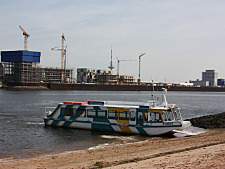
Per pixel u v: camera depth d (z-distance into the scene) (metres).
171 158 22.19
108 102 43.91
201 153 23.38
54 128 45.59
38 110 77.56
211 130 43.22
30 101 117.19
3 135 40.72
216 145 27.20
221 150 24.08
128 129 40.25
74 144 35.06
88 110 43.59
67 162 24.25
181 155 23.08
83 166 21.94
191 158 21.64
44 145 34.75
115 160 23.62
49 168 22.36
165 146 29.56
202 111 86.81
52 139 37.97
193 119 55.91
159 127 38.44
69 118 45.19
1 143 35.84
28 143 35.84
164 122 38.31
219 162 19.73
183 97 193.00
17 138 38.78
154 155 24.22
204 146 27.64
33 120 56.28
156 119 38.81
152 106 40.25
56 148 33.16
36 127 46.94
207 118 55.06
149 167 19.62
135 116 40.00
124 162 22.11
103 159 24.56
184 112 81.44
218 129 43.72
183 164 19.80
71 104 45.16
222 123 47.81
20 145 34.78
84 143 35.44
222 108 101.94
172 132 40.19
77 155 27.06
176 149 26.89
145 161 21.70
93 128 42.91
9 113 69.19
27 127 47.09
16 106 90.38
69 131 43.09
